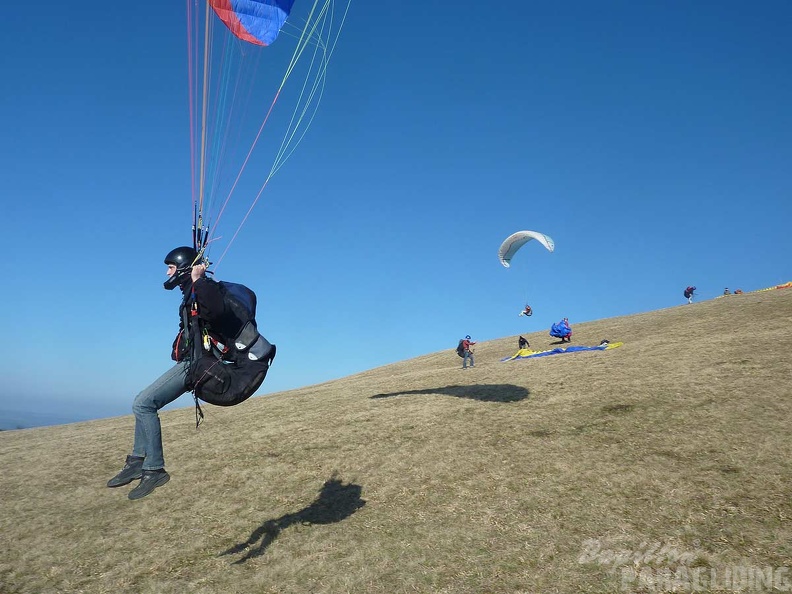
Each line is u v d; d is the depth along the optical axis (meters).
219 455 13.86
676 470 9.57
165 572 8.38
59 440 18.56
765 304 27.88
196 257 5.88
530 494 9.53
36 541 9.81
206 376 5.50
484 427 13.32
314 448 13.55
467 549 8.09
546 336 35.22
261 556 8.61
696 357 17.25
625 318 36.72
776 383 13.16
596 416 12.90
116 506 11.23
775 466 9.12
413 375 26.00
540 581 7.05
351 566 7.98
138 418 5.70
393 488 10.62
